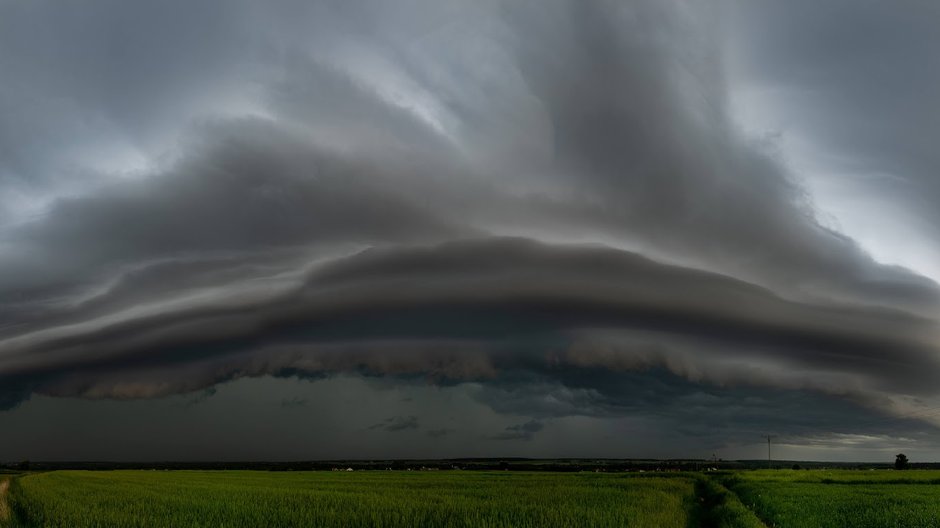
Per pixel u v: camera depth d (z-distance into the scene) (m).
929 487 53.34
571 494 45.66
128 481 67.19
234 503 38.75
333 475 86.56
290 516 31.73
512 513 32.69
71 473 92.31
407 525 29.70
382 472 104.06
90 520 31.45
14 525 31.53
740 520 30.50
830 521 30.77
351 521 30.66
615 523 28.36
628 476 79.94
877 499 41.44
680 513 33.00
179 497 43.78
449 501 39.66
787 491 46.84
